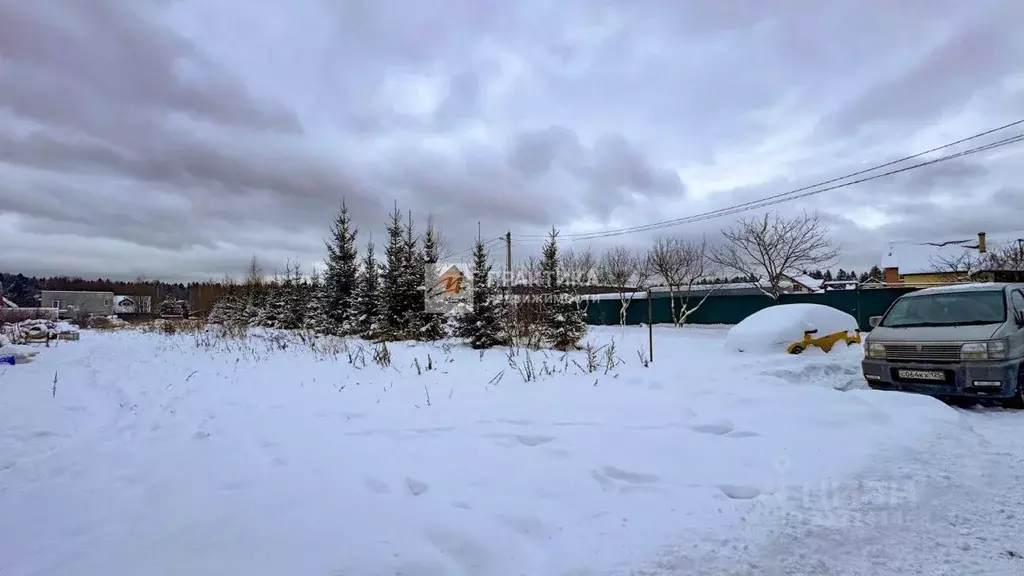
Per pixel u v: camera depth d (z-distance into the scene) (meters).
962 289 7.75
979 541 3.12
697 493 3.72
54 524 3.34
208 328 22.53
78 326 27.19
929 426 5.24
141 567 2.76
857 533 3.21
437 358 11.58
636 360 11.16
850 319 12.41
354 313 21.16
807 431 5.13
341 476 4.09
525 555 2.89
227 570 2.71
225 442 5.14
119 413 6.63
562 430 5.22
